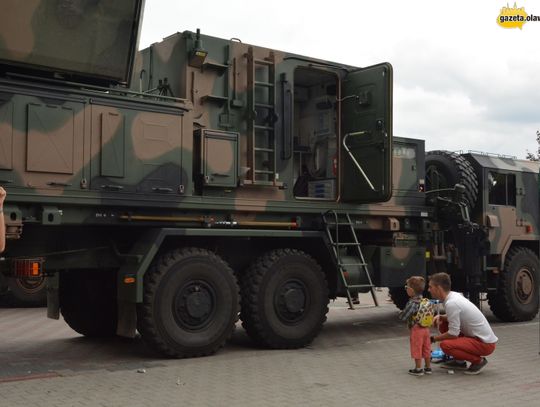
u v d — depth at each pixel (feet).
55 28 22.22
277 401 18.67
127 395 19.13
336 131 31.91
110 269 26.76
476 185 37.06
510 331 33.99
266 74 29.27
